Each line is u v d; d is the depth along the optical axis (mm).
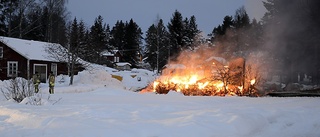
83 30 30234
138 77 39562
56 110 9305
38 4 49906
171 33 68500
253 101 12844
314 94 16594
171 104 11547
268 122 8227
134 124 6992
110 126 6871
